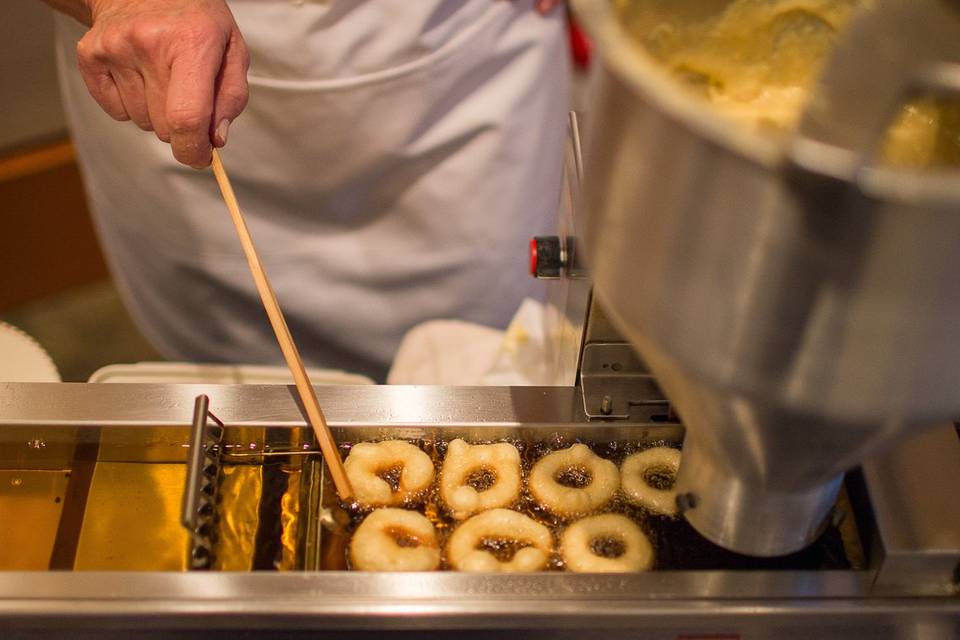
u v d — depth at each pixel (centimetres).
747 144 64
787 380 71
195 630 85
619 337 94
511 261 153
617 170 71
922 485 88
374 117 135
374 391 96
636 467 93
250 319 160
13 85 182
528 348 121
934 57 70
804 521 86
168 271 154
